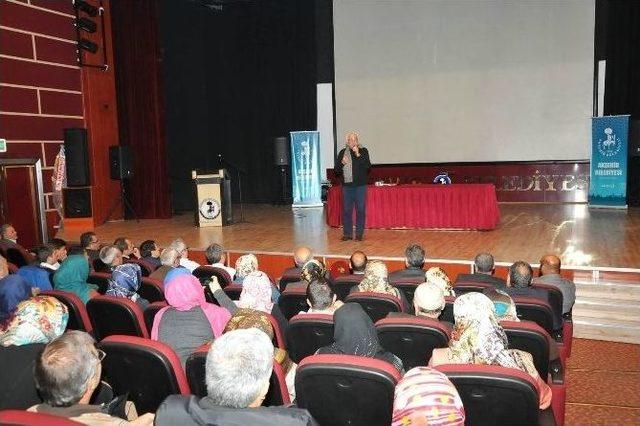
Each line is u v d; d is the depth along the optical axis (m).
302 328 2.96
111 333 3.40
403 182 12.07
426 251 6.83
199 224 9.62
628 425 3.38
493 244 7.15
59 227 9.76
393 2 11.84
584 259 6.08
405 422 1.38
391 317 2.84
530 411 1.93
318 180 12.31
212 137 13.78
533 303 3.36
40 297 2.42
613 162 10.17
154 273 4.48
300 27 12.82
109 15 10.87
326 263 6.80
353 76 12.31
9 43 8.87
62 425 1.26
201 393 2.38
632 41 10.79
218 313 2.85
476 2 11.33
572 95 10.98
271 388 2.27
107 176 10.84
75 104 10.17
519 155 11.41
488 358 2.18
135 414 2.10
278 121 13.27
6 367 2.19
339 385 2.00
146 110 11.40
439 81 11.72
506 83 11.32
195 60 13.30
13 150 8.95
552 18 10.94
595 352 4.82
